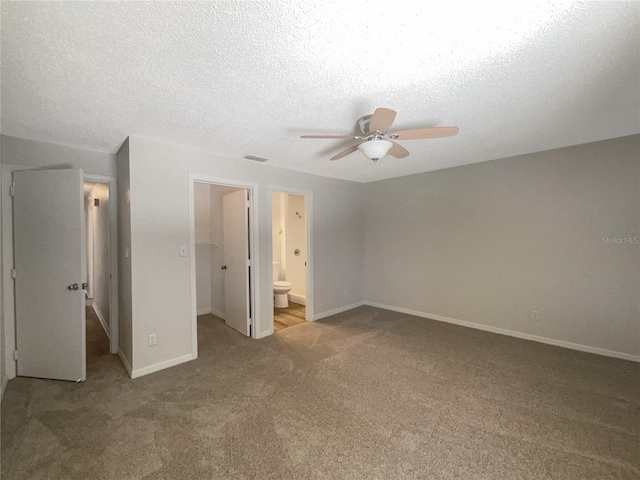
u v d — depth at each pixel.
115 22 1.22
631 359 2.90
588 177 3.08
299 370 2.76
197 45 1.38
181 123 2.34
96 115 2.17
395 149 2.43
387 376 2.63
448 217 4.16
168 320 2.86
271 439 1.83
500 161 3.67
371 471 1.59
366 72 1.64
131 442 1.81
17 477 1.55
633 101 2.05
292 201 5.66
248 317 3.70
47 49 1.38
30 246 2.64
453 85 1.80
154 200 2.77
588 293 3.12
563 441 1.81
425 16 1.21
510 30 1.31
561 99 2.01
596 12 1.20
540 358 2.98
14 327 2.66
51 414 2.10
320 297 4.50
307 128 2.47
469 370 2.74
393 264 4.85
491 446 1.77
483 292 3.87
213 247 4.78
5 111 2.08
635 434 1.86
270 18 1.21
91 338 3.74
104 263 3.98
